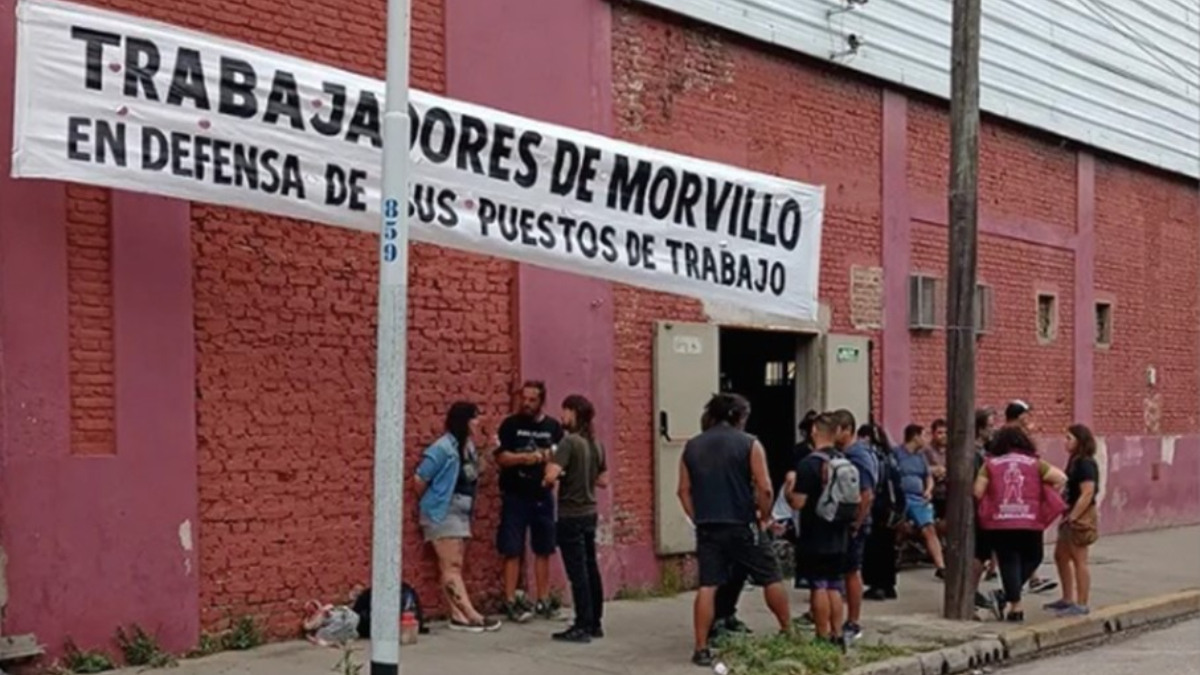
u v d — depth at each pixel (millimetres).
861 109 15047
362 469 10102
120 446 8664
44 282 8336
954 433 11648
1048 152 18531
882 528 12625
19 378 8203
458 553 10414
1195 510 21922
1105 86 19641
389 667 6531
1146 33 20688
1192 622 12992
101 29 7891
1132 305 20391
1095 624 11961
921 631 10984
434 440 10641
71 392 8469
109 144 7887
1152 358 20875
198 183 8258
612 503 12008
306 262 9797
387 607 6547
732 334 14102
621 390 12148
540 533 10883
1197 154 22125
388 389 6652
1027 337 17953
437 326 10695
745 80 13508
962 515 11586
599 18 11984
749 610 11680
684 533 12578
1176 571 15438
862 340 14805
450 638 9984
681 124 12766
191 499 9039
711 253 11148
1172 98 21344
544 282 11445
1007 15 17609
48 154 7652
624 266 10531
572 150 10188
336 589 9898
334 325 9961
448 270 10789
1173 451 21344
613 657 9391
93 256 8602
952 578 11633
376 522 6594
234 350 9352
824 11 14398
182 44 8227
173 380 8953
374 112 9117
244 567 9359
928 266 16000
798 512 9906
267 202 8609
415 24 10547
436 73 10680
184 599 8984
